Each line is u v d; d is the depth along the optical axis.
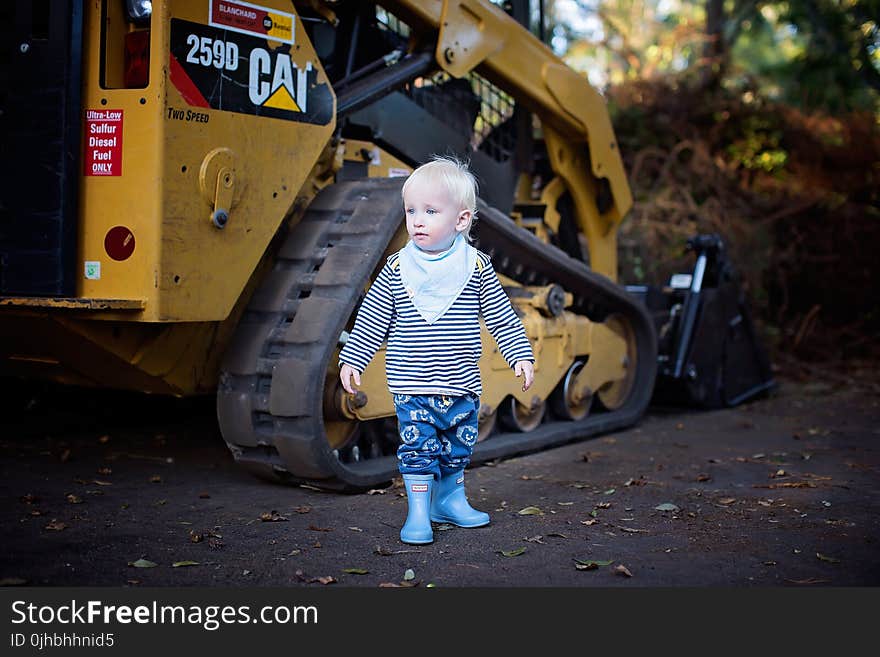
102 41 3.95
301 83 4.41
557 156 6.55
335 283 4.33
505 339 3.85
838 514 4.22
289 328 4.30
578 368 6.10
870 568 3.44
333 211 4.68
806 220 11.09
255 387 4.34
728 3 16.20
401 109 5.56
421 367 3.73
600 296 6.35
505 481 4.88
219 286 4.10
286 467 4.36
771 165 11.93
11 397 6.02
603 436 6.26
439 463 3.89
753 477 5.00
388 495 4.50
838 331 10.43
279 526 3.93
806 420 6.98
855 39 14.69
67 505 4.19
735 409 7.54
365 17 5.41
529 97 6.11
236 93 4.11
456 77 5.45
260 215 4.26
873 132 12.21
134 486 4.59
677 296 7.50
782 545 3.73
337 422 4.61
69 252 3.99
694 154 11.29
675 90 12.36
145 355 4.26
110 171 3.94
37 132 4.02
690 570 3.40
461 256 3.76
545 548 3.67
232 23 4.08
